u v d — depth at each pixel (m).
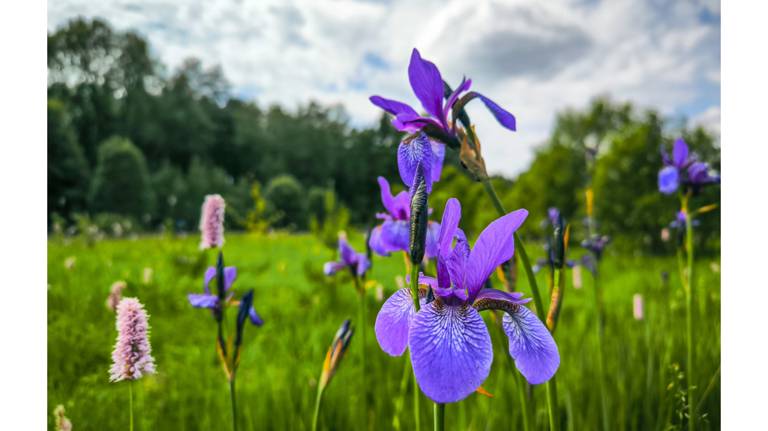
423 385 0.18
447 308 0.21
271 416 0.56
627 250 2.30
